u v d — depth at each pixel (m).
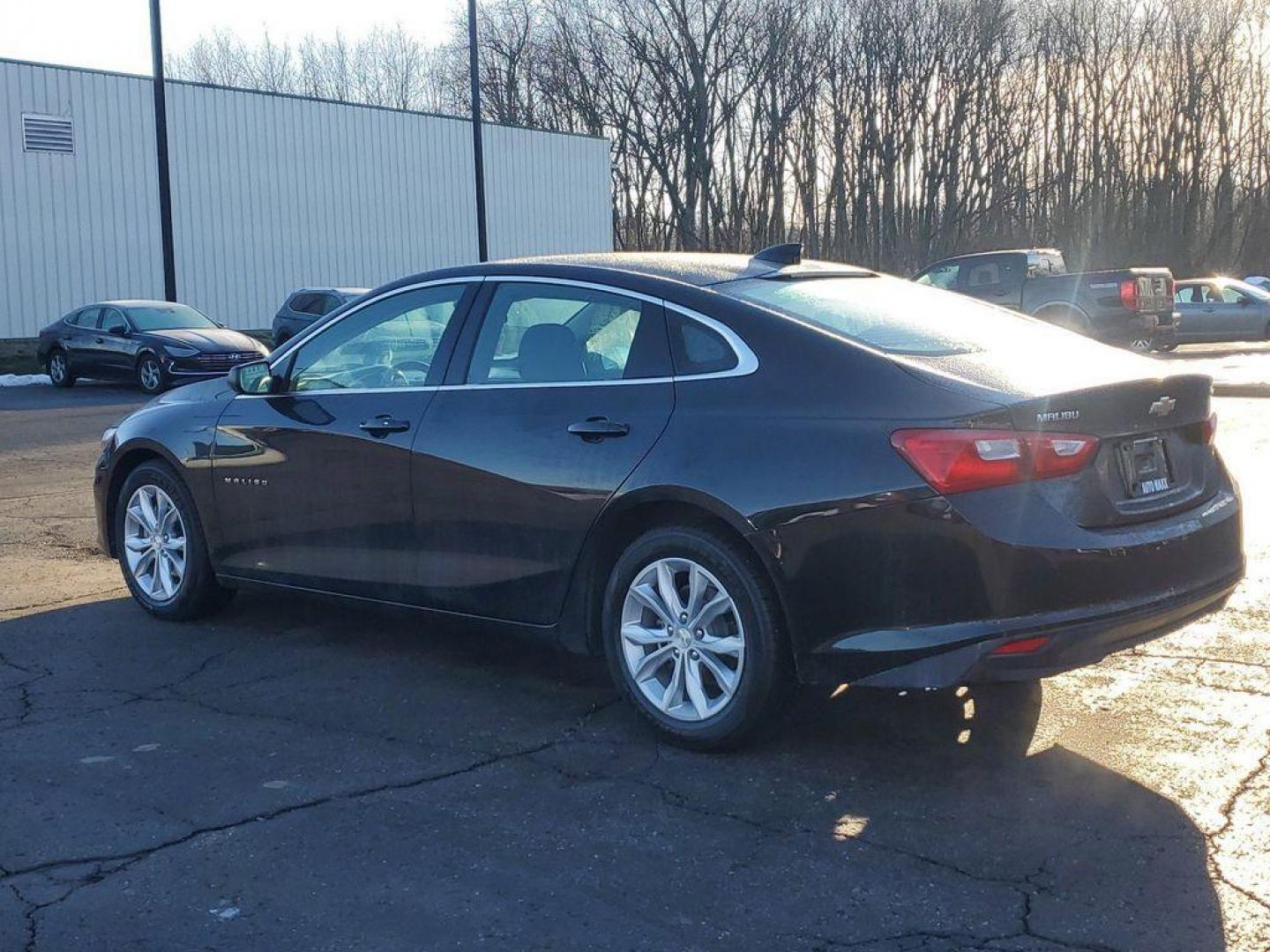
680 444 4.35
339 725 4.77
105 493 6.42
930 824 3.83
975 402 3.91
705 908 3.35
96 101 28.39
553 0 52.66
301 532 5.51
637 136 51.72
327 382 5.54
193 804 4.04
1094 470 4.01
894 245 55.69
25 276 27.38
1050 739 4.50
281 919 3.31
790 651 4.22
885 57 54.00
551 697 5.06
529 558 4.75
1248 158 60.34
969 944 3.15
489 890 3.45
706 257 5.23
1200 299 26.97
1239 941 3.14
